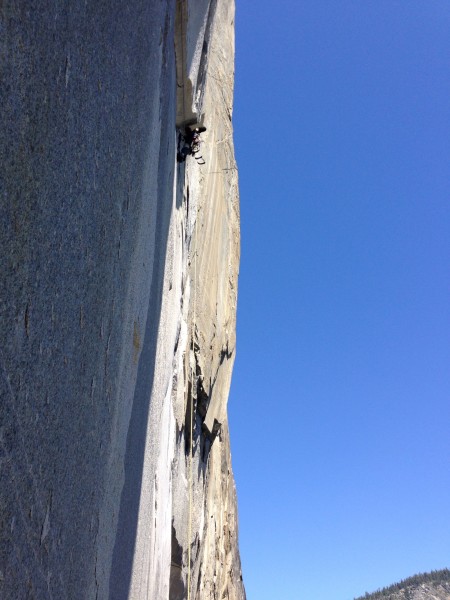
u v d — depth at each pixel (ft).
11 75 6.97
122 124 12.53
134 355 15.37
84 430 10.34
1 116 6.73
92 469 10.98
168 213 22.67
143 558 18.28
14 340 7.20
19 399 7.38
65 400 9.17
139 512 17.11
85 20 9.62
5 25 6.81
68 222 9.06
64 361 9.08
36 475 8.03
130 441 15.19
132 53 13.37
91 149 10.18
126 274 13.71
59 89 8.48
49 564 8.75
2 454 6.95
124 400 14.08
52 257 8.39
